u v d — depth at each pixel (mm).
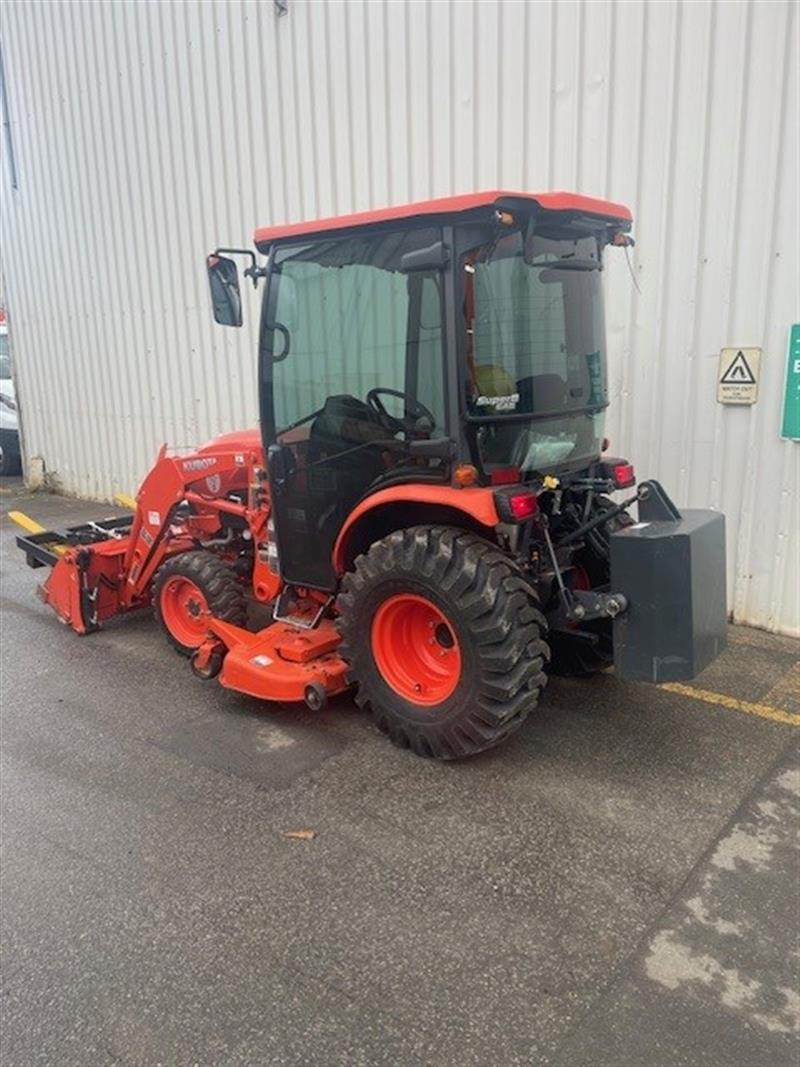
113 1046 1981
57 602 5027
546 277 3166
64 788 3178
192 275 7551
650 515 3025
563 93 4812
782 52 4023
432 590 3020
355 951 2264
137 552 4730
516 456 3146
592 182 4812
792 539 4500
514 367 3062
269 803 3014
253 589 4539
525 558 3168
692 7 4238
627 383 4910
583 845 2699
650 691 3873
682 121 4402
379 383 3213
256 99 6516
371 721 3656
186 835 2834
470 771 3178
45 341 9555
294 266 3385
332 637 3684
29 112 8711
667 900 2428
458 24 5172
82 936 2361
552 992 2100
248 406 7461
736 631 4707
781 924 2318
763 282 4312
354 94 5848
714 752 3287
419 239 2955
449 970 2186
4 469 11828
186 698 4000
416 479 3197
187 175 7293
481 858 2646
